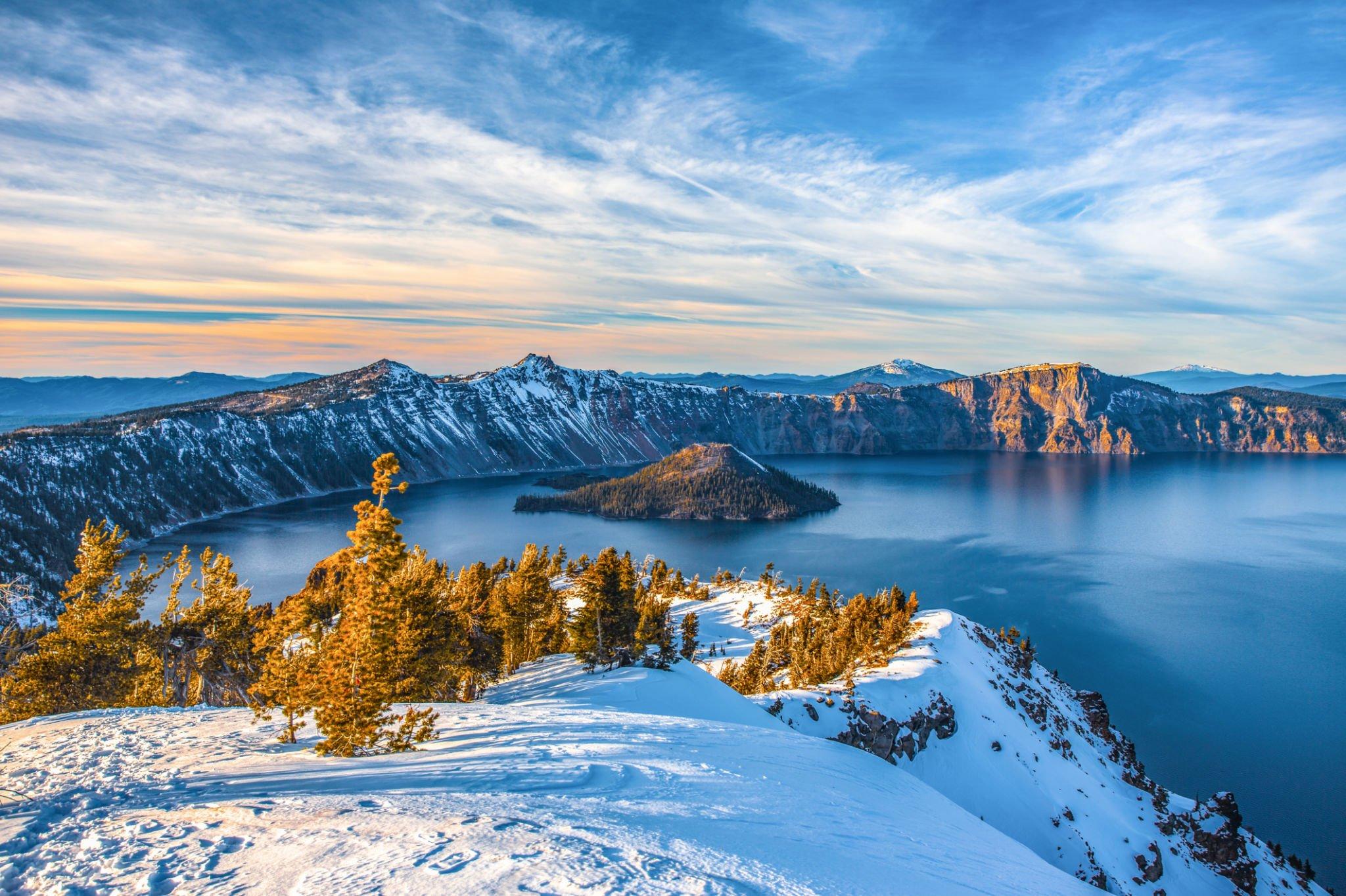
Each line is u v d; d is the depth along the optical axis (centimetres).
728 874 1108
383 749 2331
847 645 9350
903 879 1392
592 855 1089
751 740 3000
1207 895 6284
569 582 15262
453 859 1019
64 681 4475
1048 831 6109
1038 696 9544
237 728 2661
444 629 4578
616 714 3331
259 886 915
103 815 1327
